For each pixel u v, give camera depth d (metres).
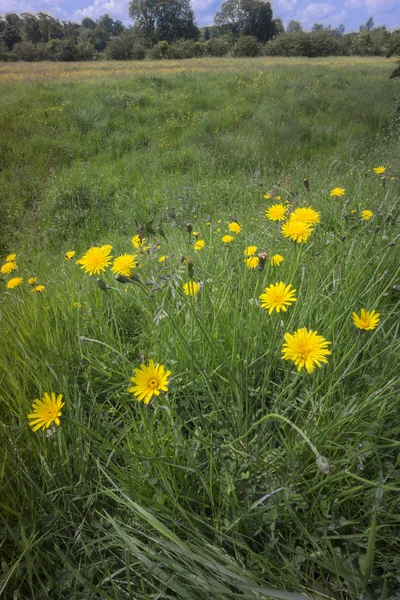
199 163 6.25
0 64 30.20
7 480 1.21
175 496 1.17
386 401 1.22
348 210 2.79
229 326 1.67
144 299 2.01
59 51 46.50
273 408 1.34
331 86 12.03
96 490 1.24
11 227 5.14
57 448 1.38
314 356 1.01
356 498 1.16
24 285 2.70
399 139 5.21
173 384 1.51
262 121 8.36
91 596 1.04
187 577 0.97
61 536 1.15
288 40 40.62
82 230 4.66
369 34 42.88
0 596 1.07
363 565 0.93
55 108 9.92
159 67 22.92
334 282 1.70
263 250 2.44
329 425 1.21
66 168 7.02
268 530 1.17
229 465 1.22
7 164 7.16
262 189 4.44
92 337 1.94
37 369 1.63
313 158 5.96
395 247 1.92
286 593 0.87
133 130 8.76
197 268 2.36
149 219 4.54
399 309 1.83
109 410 1.51
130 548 1.00
